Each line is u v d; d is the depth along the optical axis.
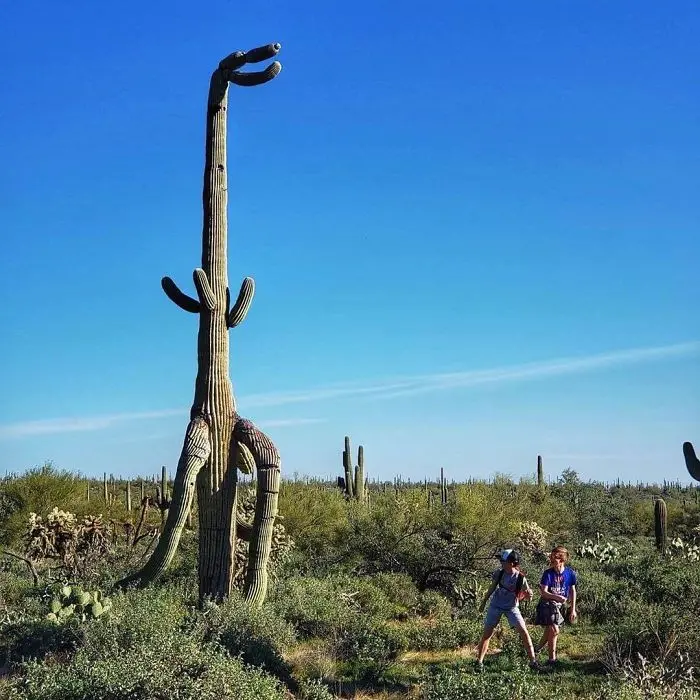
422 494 21.94
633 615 11.35
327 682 9.99
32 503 25.05
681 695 8.84
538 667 10.43
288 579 15.32
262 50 12.38
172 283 12.68
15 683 8.97
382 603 14.55
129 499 30.08
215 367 12.52
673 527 33.62
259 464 12.36
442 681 9.12
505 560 10.60
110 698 8.20
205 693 8.12
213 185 12.78
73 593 11.95
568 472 34.88
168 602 11.60
